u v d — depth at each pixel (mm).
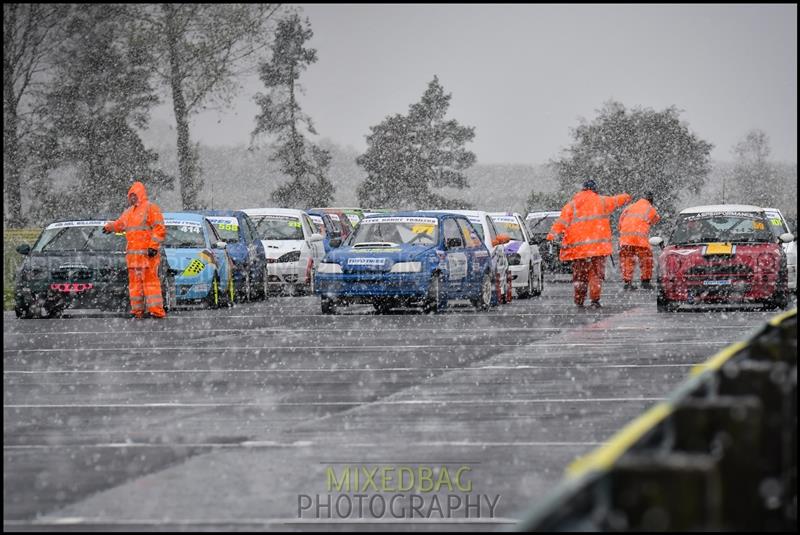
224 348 25891
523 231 45500
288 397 18297
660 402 17188
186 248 38500
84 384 20266
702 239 35281
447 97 109688
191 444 14359
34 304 35031
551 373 20750
